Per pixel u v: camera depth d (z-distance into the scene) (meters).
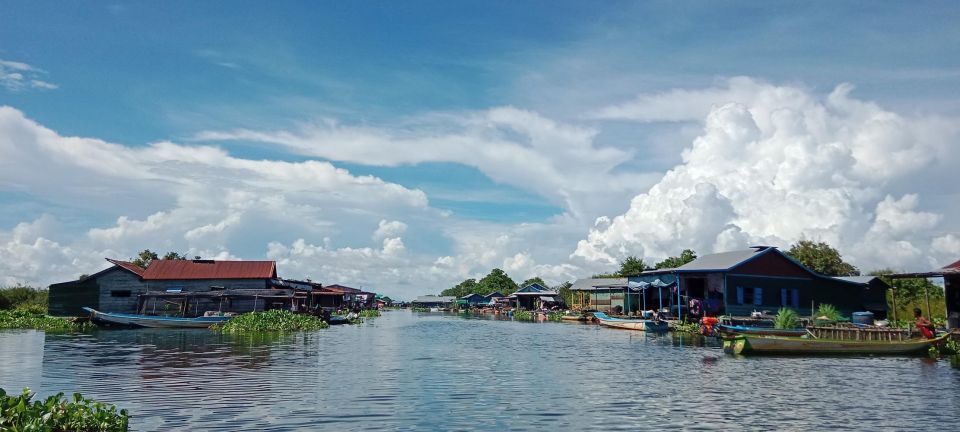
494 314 104.44
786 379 21.00
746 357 27.95
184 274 56.19
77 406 12.43
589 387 19.30
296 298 57.41
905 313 52.56
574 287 78.12
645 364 25.39
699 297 51.09
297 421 14.18
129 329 46.62
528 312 84.06
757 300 47.44
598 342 37.38
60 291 54.66
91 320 47.59
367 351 30.31
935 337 29.41
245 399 16.59
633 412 15.55
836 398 17.39
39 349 29.58
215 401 16.25
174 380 19.73
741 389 18.92
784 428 13.91
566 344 35.75
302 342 35.31
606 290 70.06
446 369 23.47
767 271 48.03
